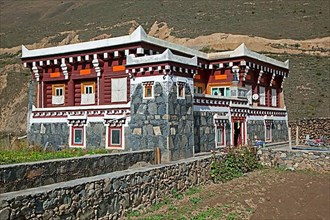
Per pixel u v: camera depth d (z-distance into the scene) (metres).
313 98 51.75
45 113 22.92
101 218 11.03
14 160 14.68
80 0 137.38
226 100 22.84
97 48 21.30
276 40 76.62
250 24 86.31
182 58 18.06
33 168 11.67
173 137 17.41
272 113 28.75
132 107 18.27
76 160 13.20
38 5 140.62
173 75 17.70
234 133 23.66
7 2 150.88
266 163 21.11
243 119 24.56
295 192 15.90
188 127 18.45
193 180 16.30
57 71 23.64
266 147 23.38
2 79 74.00
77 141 21.56
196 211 12.92
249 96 26.08
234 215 12.80
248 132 25.09
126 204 12.12
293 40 75.94
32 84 24.30
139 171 12.92
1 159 14.86
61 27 105.38
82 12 117.00
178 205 13.59
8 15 132.00
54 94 24.12
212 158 17.89
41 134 23.00
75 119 21.47
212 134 21.50
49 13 128.00
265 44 75.62
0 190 10.65
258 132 26.48
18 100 68.25
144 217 11.95
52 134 22.55
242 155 19.50
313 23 81.94
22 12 133.62
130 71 18.30
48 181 12.13
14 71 78.00
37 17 126.94
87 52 21.84
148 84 17.80
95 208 10.83
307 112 48.31
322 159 19.73
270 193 15.63
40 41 97.25
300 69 61.03
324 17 83.94
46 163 12.12
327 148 23.23
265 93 28.78
